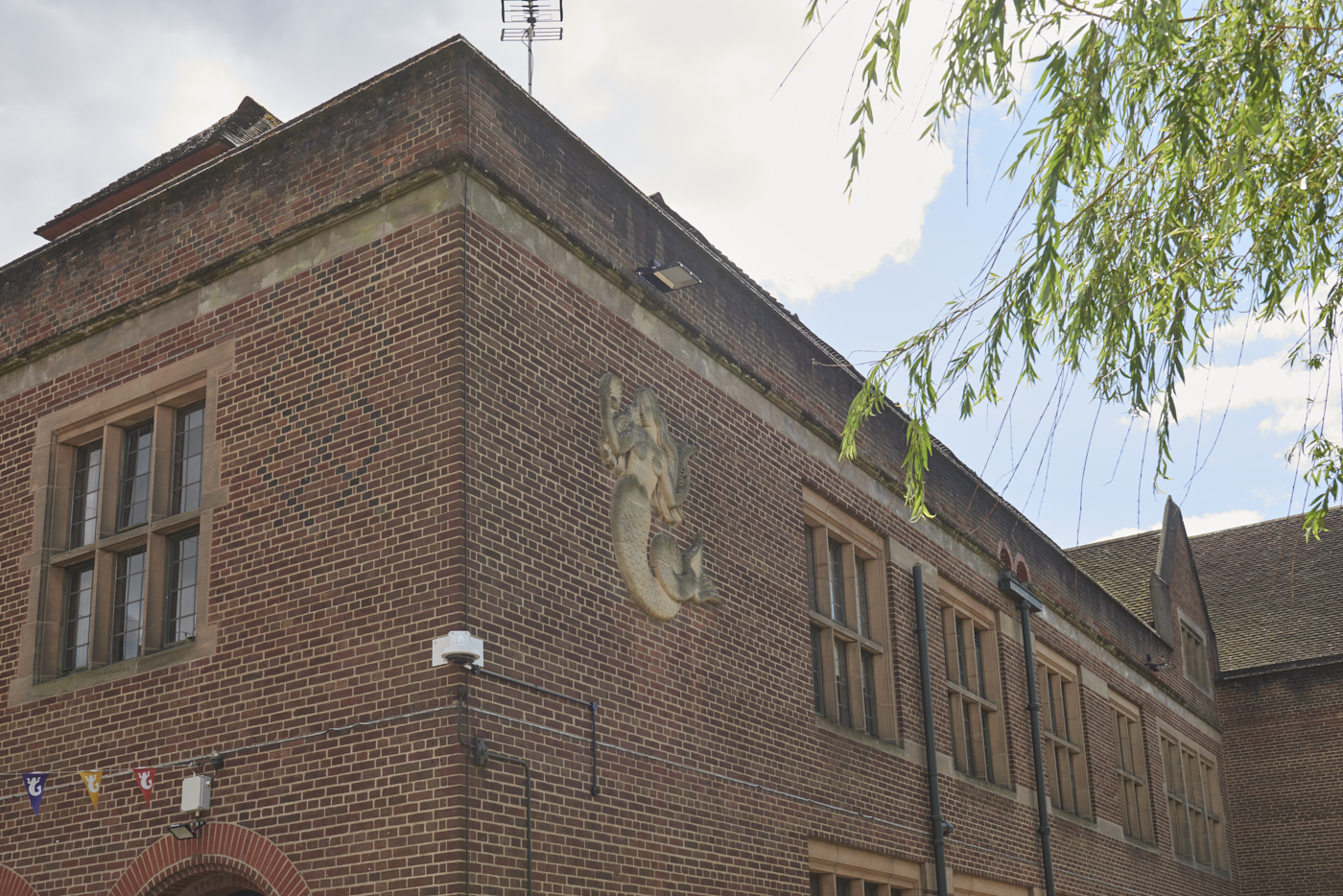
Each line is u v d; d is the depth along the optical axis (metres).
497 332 9.93
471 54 10.23
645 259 12.15
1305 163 7.28
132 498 11.47
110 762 10.43
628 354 11.61
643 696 10.67
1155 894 23.75
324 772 9.19
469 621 8.95
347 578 9.54
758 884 11.59
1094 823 21.59
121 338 11.73
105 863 10.17
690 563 11.70
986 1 6.91
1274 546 35.22
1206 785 30.08
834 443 15.19
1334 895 28.98
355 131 10.65
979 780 17.25
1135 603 29.89
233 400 10.70
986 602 18.92
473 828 8.52
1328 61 7.18
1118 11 6.80
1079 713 22.31
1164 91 7.22
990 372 7.63
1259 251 7.46
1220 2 7.19
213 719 9.93
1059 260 7.18
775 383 14.13
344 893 8.82
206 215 11.43
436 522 9.21
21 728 11.14
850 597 15.12
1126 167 7.44
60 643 11.45
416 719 8.85
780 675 12.84
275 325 10.66
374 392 9.84
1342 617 32.25
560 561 10.05
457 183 9.96
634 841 10.09
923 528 17.25
